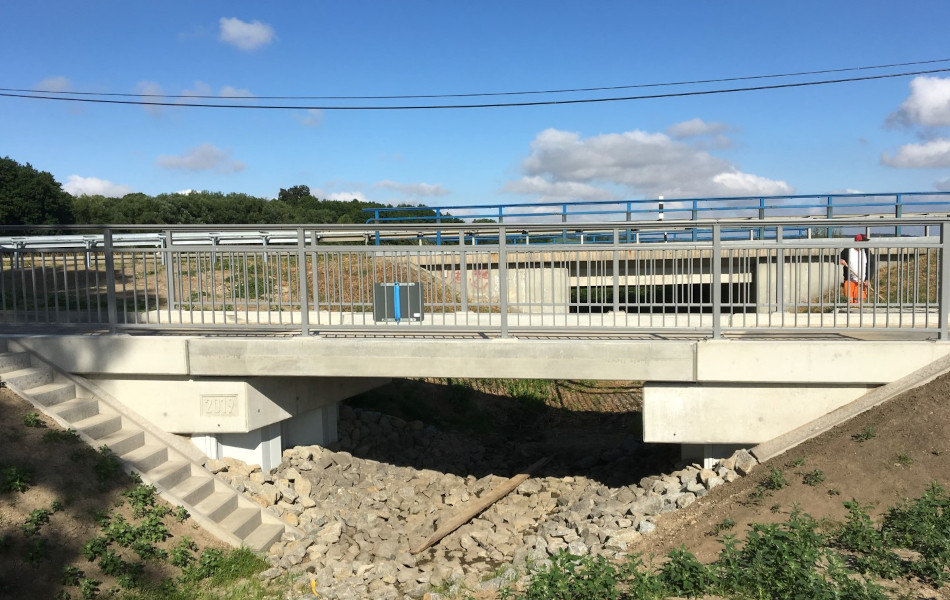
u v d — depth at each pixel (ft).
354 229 29.73
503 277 28.86
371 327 29.43
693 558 17.93
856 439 24.72
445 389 52.06
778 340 27.53
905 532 19.01
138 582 20.76
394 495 34.27
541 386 55.26
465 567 26.18
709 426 27.96
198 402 29.84
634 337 29.37
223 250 29.76
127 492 24.27
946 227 26.55
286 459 33.40
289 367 29.25
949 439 22.81
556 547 26.27
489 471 39.86
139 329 32.32
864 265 29.89
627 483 34.04
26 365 29.17
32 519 20.72
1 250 29.84
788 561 16.70
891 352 26.53
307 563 25.68
